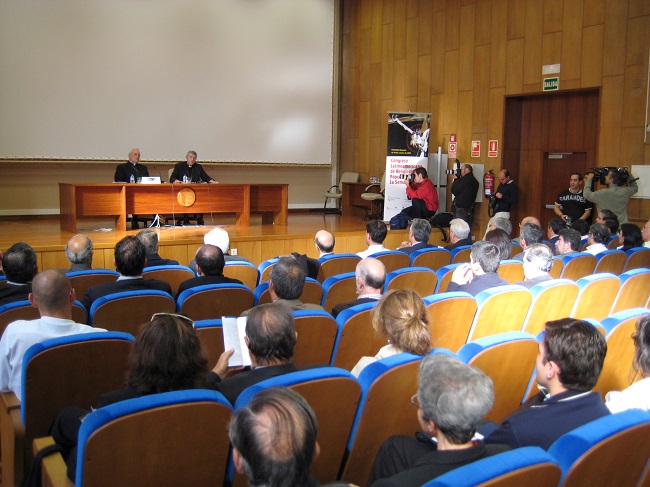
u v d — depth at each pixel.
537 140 9.62
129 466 1.53
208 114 11.02
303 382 1.74
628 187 7.78
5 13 9.24
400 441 1.72
